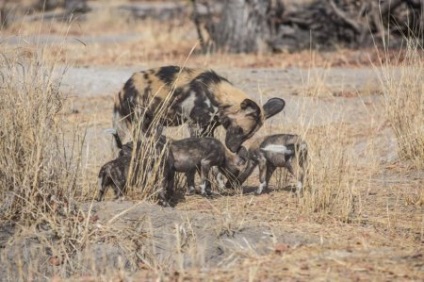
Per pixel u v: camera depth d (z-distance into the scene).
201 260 25.11
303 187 31.08
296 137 31.95
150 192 30.62
